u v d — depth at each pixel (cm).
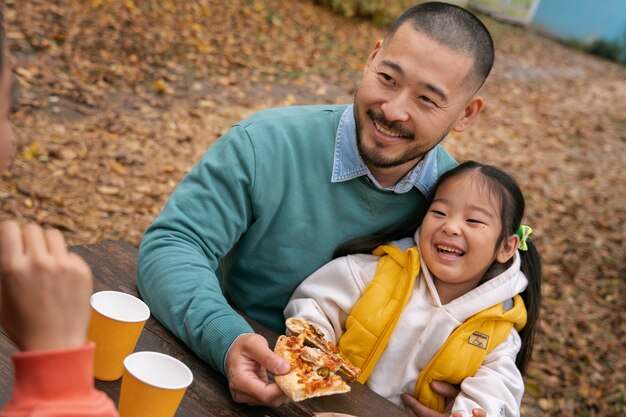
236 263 207
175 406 126
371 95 182
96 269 185
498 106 1004
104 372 139
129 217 435
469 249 198
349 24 1145
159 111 592
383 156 186
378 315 197
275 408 153
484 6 1827
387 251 204
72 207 423
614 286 557
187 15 853
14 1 670
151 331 168
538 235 609
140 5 812
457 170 207
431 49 177
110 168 477
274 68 821
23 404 82
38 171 444
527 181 730
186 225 183
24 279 85
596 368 445
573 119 1050
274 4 1073
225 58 785
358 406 161
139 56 686
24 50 595
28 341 85
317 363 154
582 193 745
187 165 519
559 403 403
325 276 202
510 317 202
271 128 192
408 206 208
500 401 185
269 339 184
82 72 604
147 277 175
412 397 198
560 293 525
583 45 1861
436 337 198
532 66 1380
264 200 191
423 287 204
